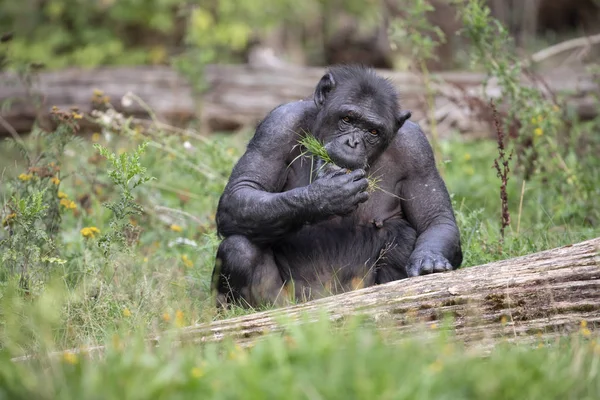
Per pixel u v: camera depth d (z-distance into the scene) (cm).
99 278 1097
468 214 1458
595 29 3831
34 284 1027
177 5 3112
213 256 1307
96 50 2977
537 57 2244
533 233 1337
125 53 3041
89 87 2262
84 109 2239
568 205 1515
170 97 2262
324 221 1114
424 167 1117
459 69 3105
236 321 845
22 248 1105
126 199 1097
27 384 655
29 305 930
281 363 654
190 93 2256
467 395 641
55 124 1738
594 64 2069
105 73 2288
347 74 1088
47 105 2238
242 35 2905
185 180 1773
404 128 1127
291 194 1033
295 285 1106
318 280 1100
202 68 2169
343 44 3353
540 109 1577
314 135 1084
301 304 873
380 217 1118
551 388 655
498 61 1595
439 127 2127
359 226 1113
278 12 3088
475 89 2161
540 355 717
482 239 1290
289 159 1110
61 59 2972
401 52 3091
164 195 1728
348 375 633
